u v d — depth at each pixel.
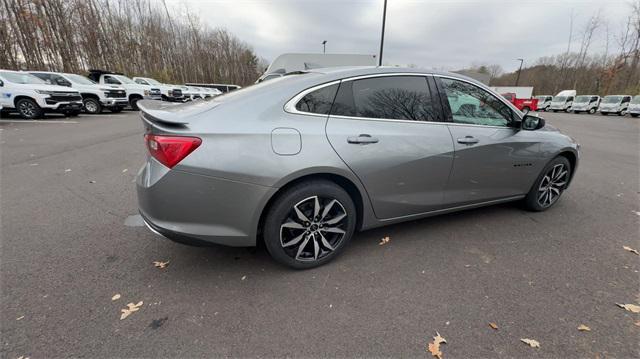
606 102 30.17
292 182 2.24
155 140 1.99
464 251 2.78
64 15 24.05
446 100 2.77
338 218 2.45
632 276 2.44
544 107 40.62
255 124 2.09
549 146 3.38
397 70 2.62
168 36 36.12
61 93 11.86
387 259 2.63
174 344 1.75
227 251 2.71
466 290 2.25
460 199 2.99
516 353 1.73
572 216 3.59
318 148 2.20
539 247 2.87
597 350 1.75
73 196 3.99
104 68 27.50
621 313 2.04
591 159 7.14
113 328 1.85
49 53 23.61
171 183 1.97
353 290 2.23
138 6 30.98
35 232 3.00
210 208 2.05
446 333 1.86
